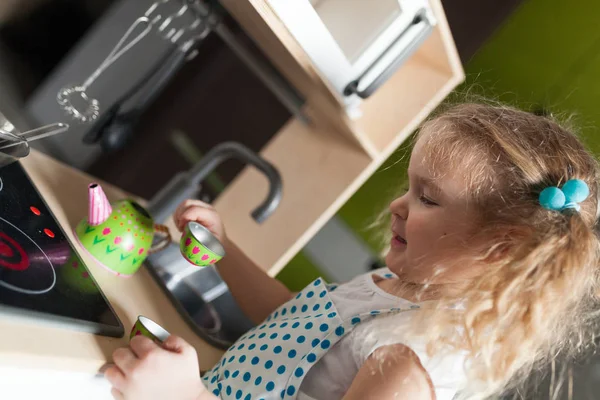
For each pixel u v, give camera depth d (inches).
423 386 30.9
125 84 48.6
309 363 34.2
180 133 68.7
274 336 36.6
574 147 36.3
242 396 34.0
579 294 34.3
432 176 34.4
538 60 70.2
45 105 45.2
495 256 32.3
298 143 62.4
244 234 59.3
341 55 42.1
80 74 46.7
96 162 60.4
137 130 65.6
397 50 43.9
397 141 53.2
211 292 43.4
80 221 34.9
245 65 69.2
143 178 66.9
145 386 26.9
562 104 69.8
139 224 33.9
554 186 32.9
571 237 30.3
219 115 70.7
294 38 39.4
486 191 33.2
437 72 53.3
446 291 34.3
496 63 71.7
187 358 28.0
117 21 47.9
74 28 46.7
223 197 63.1
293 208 58.3
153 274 38.3
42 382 25.1
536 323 29.9
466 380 32.6
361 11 42.3
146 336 28.8
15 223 29.0
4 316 23.9
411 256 34.9
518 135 34.9
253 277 45.0
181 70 67.2
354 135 50.4
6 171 31.8
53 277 28.2
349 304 37.4
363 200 76.8
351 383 33.2
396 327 33.0
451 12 71.2
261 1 36.3
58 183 37.2
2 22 42.5
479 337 30.6
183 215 40.3
